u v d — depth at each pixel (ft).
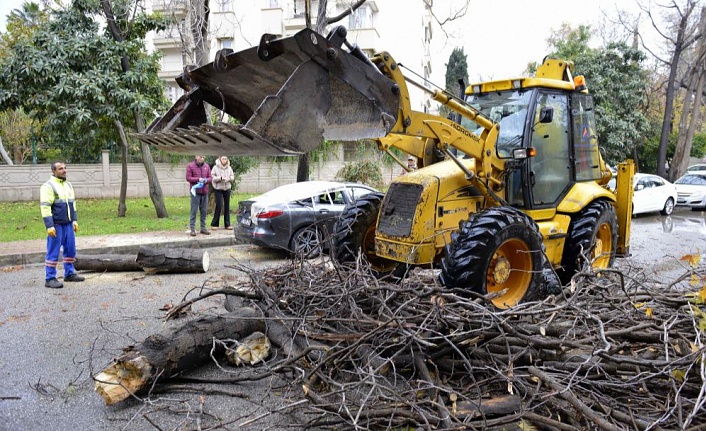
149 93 43.60
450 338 12.33
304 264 18.51
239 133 11.28
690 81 80.94
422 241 15.81
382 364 11.41
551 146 19.57
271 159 70.49
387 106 12.91
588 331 12.55
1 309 19.45
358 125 12.57
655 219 50.96
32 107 40.52
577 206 19.45
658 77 109.29
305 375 11.82
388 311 13.28
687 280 23.21
